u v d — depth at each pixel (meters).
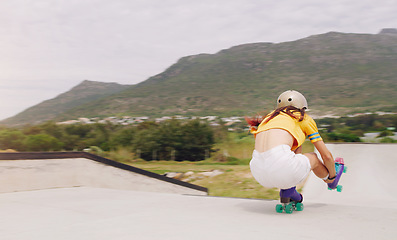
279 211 2.66
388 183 5.36
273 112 2.74
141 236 1.88
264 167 2.52
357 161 6.66
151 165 65.94
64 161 4.62
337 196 4.84
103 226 2.15
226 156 57.25
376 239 1.82
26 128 73.56
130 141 78.00
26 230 2.03
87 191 4.14
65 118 199.12
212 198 3.54
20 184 4.09
